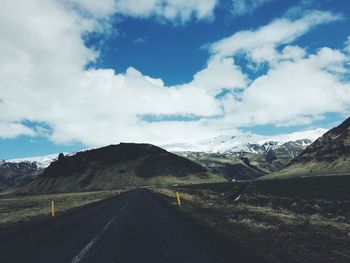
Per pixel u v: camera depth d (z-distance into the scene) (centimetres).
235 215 2294
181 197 5216
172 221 2086
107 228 1902
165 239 1440
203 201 4119
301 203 3123
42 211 3925
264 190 5841
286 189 5766
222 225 1823
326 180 8469
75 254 1200
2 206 6762
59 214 3262
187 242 1341
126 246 1320
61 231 1869
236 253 1106
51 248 1343
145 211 2911
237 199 4238
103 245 1361
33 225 2242
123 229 1828
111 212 3017
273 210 2641
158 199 4850
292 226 1702
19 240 1592
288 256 1052
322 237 1378
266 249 1160
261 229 1633
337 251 1121
